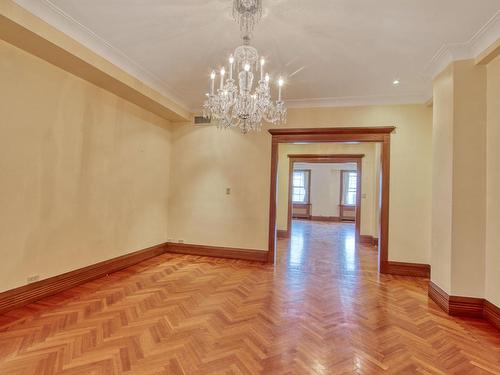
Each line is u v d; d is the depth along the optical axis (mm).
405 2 2229
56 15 2531
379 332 2424
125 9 2439
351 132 4500
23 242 2787
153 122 4836
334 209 12328
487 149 2783
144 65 3539
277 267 4457
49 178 3041
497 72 2658
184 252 5223
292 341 2240
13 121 2666
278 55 3119
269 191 4840
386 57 3125
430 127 4246
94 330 2338
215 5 2350
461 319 2713
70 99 3260
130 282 3584
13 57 2645
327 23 2523
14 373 1766
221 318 2611
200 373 1818
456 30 2584
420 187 4254
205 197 5152
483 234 2781
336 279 3914
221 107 2666
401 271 4227
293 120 4758
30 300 2852
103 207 3803
